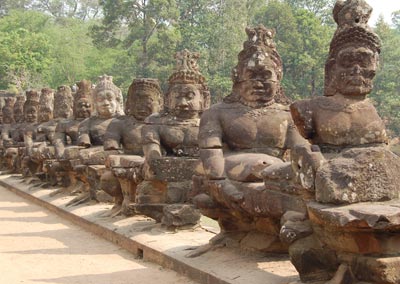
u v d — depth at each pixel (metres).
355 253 5.02
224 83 29.22
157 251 8.22
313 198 5.31
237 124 7.50
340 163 5.04
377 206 4.79
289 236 5.49
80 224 11.98
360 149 5.10
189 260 7.45
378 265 4.79
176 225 9.42
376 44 6.02
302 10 29.64
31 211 14.58
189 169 9.70
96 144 13.95
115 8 36.25
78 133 14.25
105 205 13.16
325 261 5.41
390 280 4.77
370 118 5.99
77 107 15.69
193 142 9.91
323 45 28.89
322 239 5.27
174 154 10.01
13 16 57.12
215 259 7.27
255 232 7.27
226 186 6.93
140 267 8.17
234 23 33.25
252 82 7.54
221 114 7.62
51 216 13.66
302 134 6.22
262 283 5.98
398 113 29.27
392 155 5.08
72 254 9.26
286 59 29.16
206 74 31.27
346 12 6.05
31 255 9.19
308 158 5.26
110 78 14.27
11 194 18.42
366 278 4.96
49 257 9.03
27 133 20.44
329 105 6.05
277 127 7.48
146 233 9.47
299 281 5.58
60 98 18.73
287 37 29.17
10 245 10.09
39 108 20.27
